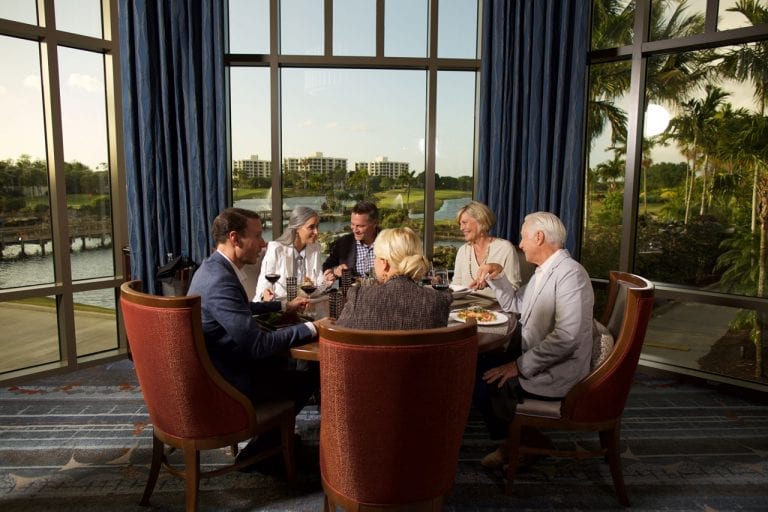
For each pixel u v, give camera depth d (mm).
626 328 1924
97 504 2068
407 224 4164
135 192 3545
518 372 2086
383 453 1480
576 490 2180
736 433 2705
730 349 3311
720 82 3215
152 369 1785
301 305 2277
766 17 2992
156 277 3525
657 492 2162
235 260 2062
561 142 3637
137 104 3518
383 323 1571
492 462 2332
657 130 3502
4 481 2227
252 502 2088
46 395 3146
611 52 3564
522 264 3283
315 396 3010
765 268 3150
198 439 1849
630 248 3619
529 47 3605
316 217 3107
